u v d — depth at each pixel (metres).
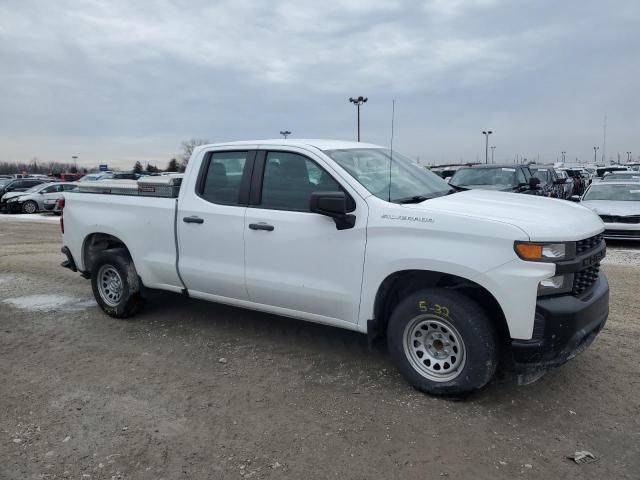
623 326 5.55
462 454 3.29
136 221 5.63
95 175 32.78
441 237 3.77
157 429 3.63
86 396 4.14
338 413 3.82
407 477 3.07
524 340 3.54
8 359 4.93
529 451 3.31
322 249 4.33
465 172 12.95
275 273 4.62
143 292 5.91
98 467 3.20
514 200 4.34
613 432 3.51
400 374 4.44
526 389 4.12
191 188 5.21
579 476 3.06
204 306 6.46
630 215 11.64
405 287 4.29
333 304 4.34
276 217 4.57
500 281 3.54
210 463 3.23
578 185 29.66
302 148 4.59
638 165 42.19
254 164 4.84
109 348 5.18
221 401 4.03
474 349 3.72
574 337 3.57
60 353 5.07
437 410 3.83
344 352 4.93
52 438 3.52
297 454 3.31
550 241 3.49
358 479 3.06
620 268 8.90
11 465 3.22
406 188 4.52
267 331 5.54
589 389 4.11
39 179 33.53
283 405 3.95
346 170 4.36
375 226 4.04
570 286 3.63
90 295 7.31
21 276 8.66
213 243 5.00
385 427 3.61
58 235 15.77
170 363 4.78
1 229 17.78
